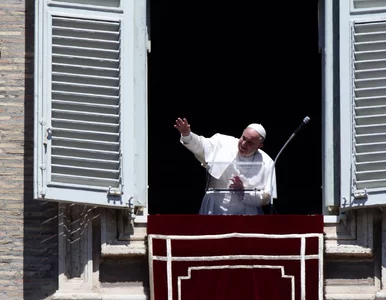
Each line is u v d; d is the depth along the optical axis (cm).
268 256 3822
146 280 3841
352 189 3819
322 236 3825
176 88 5322
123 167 3828
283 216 3831
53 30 3844
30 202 3919
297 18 5244
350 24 3872
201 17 5269
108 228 3838
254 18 5259
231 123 5362
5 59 3972
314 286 3812
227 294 3819
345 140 3841
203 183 5219
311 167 5184
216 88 5334
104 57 3856
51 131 3812
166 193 5206
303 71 5300
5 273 3888
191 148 4028
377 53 3862
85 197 3806
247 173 3988
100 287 3831
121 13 3878
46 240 3900
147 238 3834
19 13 3991
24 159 3938
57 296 3794
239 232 3828
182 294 3816
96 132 3831
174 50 5325
